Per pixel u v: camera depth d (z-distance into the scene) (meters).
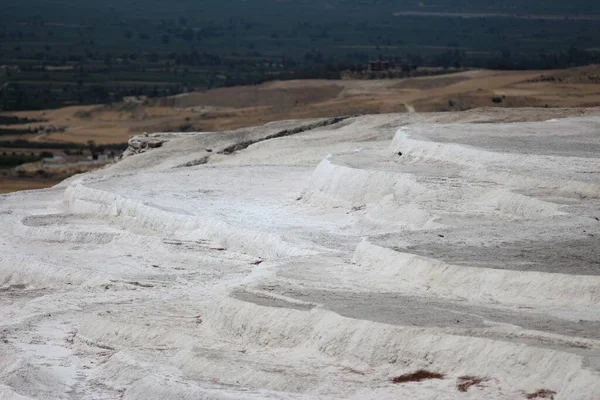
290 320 98.75
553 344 87.75
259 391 91.88
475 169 145.25
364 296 101.94
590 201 128.12
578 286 97.62
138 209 153.88
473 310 96.50
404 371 90.81
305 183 161.25
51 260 140.50
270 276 110.88
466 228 118.06
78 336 111.00
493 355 88.00
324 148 196.25
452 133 166.00
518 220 121.38
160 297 120.94
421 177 144.12
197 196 163.00
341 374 92.31
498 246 109.44
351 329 94.75
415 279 105.38
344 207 149.50
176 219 148.12
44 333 114.19
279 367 94.50
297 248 130.38
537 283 99.19
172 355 102.31
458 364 89.31
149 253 142.38
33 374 103.06
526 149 151.00
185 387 93.50
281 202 158.25
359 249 113.50
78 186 171.62
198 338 103.38
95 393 99.19
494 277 100.94
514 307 97.38
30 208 174.38
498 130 169.00
